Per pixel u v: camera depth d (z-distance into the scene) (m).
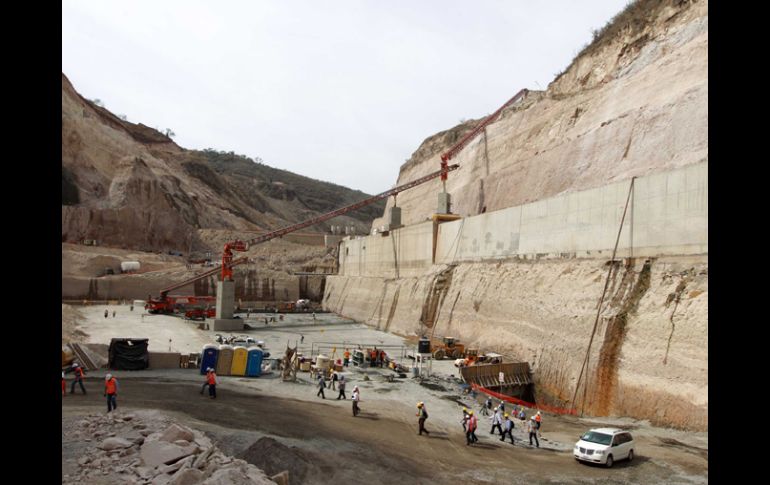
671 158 41.91
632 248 34.84
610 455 20.34
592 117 57.94
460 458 20.84
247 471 13.34
